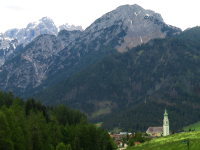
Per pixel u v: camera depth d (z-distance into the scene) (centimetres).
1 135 9019
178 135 13300
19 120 11081
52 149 11750
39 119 13275
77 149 14125
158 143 12394
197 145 10288
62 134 13962
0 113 9412
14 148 9469
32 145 10900
